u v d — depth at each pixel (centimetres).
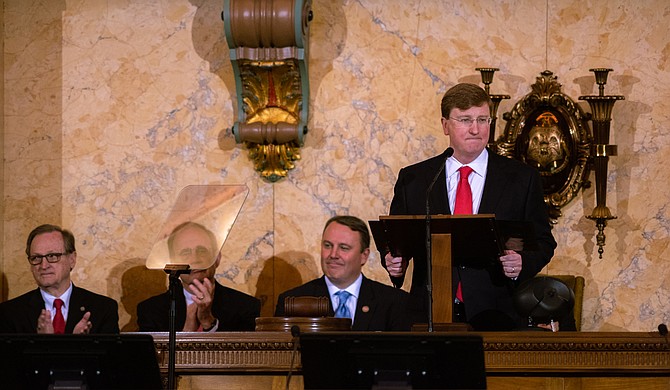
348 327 979
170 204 1480
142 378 842
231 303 1265
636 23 1471
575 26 1476
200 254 952
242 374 957
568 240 1470
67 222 1482
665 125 1465
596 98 1413
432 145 1473
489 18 1478
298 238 1478
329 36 1484
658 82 1467
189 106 1485
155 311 1242
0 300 1469
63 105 1486
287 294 1205
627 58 1470
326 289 1201
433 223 976
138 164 1484
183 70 1486
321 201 1478
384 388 814
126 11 1490
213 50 1486
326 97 1481
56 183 1484
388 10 1481
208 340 945
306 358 824
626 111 1470
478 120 1138
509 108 1470
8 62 1484
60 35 1486
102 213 1484
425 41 1479
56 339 830
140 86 1486
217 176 1481
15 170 1482
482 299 1107
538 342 932
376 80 1480
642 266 1464
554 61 1475
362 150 1479
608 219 1433
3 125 1482
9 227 1480
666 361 934
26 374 840
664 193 1465
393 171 1476
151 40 1487
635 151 1468
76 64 1486
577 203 1468
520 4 1477
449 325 955
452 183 1158
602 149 1418
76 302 1254
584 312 1466
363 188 1478
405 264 1070
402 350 809
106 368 838
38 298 1253
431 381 812
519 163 1160
